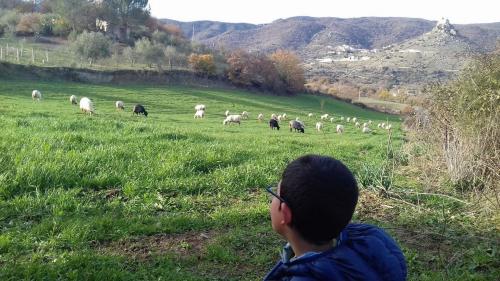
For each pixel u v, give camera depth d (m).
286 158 13.13
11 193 7.78
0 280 4.91
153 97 58.19
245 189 9.67
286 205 2.01
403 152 14.85
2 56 68.06
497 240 7.12
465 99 11.78
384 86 99.19
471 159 10.28
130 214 7.48
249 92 84.19
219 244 6.48
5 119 15.83
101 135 13.36
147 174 9.47
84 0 107.50
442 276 5.76
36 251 5.80
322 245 2.06
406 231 7.64
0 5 120.94
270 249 6.46
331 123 55.44
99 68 71.75
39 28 97.88
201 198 8.73
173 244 6.47
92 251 5.88
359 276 1.92
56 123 15.45
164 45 97.38
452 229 7.68
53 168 8.68
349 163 14.27
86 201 7.82
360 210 8.70
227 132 27.73
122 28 111.19
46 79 62.78
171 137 15.02
